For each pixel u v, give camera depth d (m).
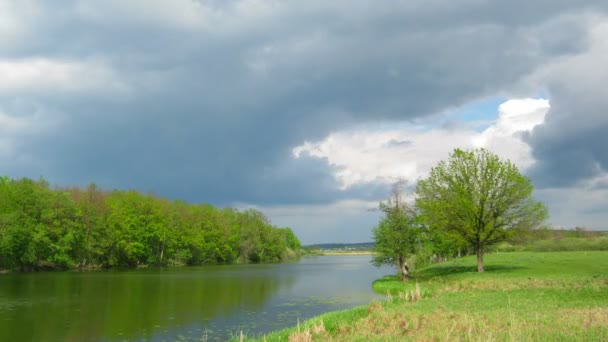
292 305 44.09
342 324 25.95
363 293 54.22
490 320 24.45
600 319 23.64
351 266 132.25
